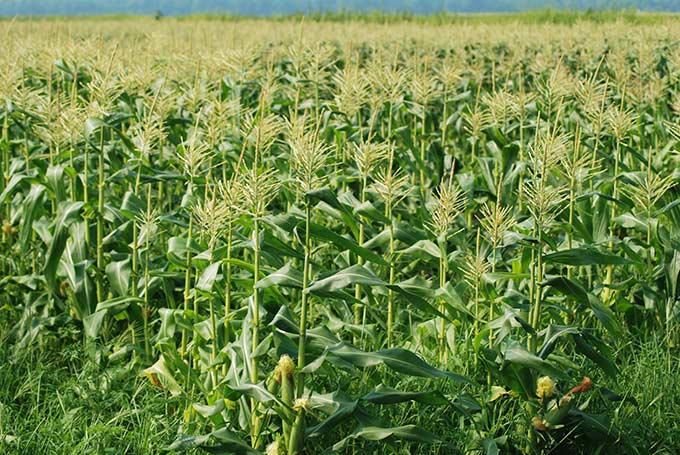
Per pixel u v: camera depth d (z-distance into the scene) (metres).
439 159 8.07
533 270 4.58
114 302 5.56
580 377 5.00
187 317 5.21
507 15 34.44
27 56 9.38
